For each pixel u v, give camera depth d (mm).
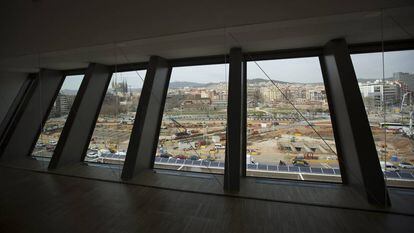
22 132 4387
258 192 2582
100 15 2059
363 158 2250
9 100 4496
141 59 3600
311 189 2641
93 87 3889
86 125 3953
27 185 2941
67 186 2900
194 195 2566
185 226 1908
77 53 3334
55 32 2477
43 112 4391
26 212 2176
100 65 3965
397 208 2105
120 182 2992
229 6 1884
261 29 2371
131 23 2229
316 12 1982
